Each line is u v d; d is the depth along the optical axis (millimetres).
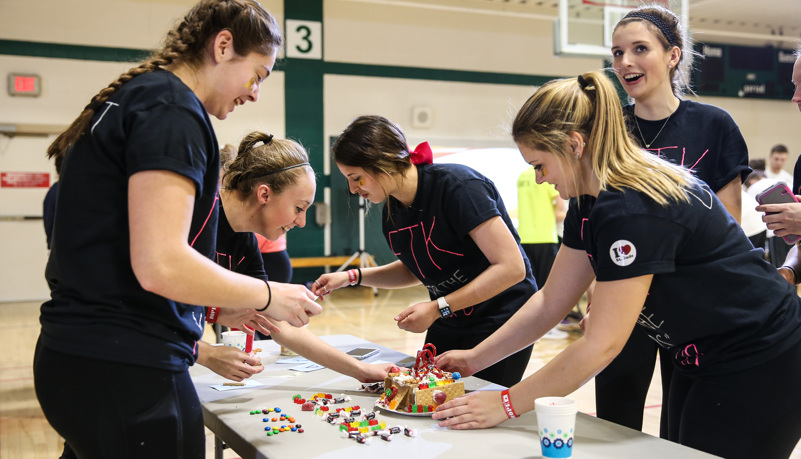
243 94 1234
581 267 1530
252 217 1737
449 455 1211
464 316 2057
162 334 1146
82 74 7520
